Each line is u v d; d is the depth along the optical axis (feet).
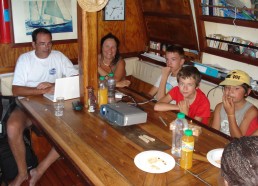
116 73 10.68
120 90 8.38
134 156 4.84
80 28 6.68
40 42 9.01
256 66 9.64
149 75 13.24
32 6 11.07
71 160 4.77
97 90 7.03
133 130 5.78
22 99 7.54
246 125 6.52
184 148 4.45
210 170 4.48
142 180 4.20
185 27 11.59
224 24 10.78
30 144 8.63
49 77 9.62
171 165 4.55
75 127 5.89
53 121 6.17
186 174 4.37
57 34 11.89
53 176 8.52
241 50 9.82
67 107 6.97
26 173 8.05
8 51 11.04
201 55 11.53
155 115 6.59
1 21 10.57
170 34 12.78
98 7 6.58
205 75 11.00
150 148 5.11
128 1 13.38
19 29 11.02
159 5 12.34
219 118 7.04
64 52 12.25
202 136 5.61
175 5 11.44
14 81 9.09
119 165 4.58
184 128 5.16
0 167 8.00
